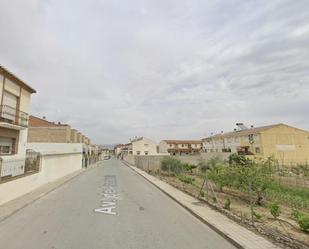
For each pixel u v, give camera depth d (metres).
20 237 6.47
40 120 44.22
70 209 9.97
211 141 74.06
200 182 19.95
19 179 12.62
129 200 12.27
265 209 10.66
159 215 9.20
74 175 26.44
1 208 9.66
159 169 30.42
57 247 5.77
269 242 6.09
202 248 5.89
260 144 49.66
